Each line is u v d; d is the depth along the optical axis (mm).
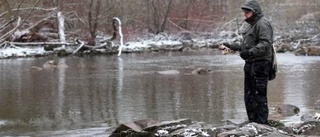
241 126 7199
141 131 7383
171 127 7312
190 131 6922
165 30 39844
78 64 23000
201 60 24953
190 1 40938
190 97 12500
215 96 12625
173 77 17359
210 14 41969
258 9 7145
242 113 10078
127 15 36688
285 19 40594
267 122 7531
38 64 23016
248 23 7379
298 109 10250
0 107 11250
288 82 15375
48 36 32250
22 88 14555
